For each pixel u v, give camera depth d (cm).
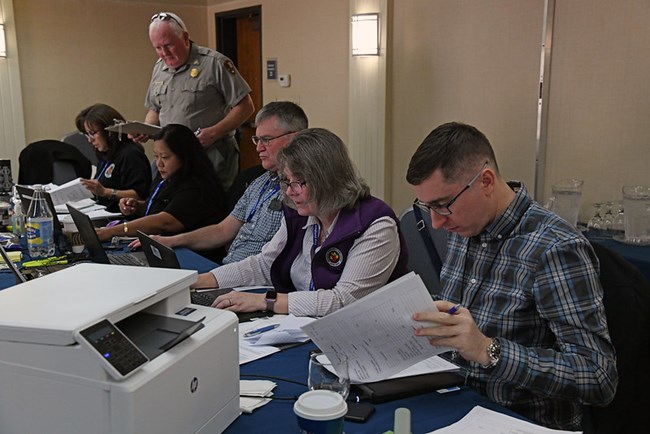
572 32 345
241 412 124
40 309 103
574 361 124
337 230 189
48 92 613
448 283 159
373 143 486
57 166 460
